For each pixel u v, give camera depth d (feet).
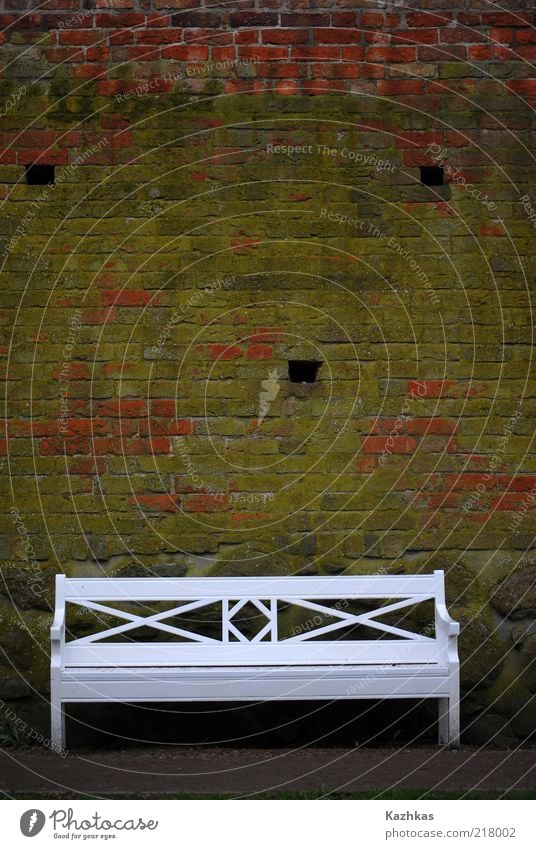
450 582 21.49
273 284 21.79
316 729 20.80
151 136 21.84
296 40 21.95
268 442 21.67
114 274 21.72
